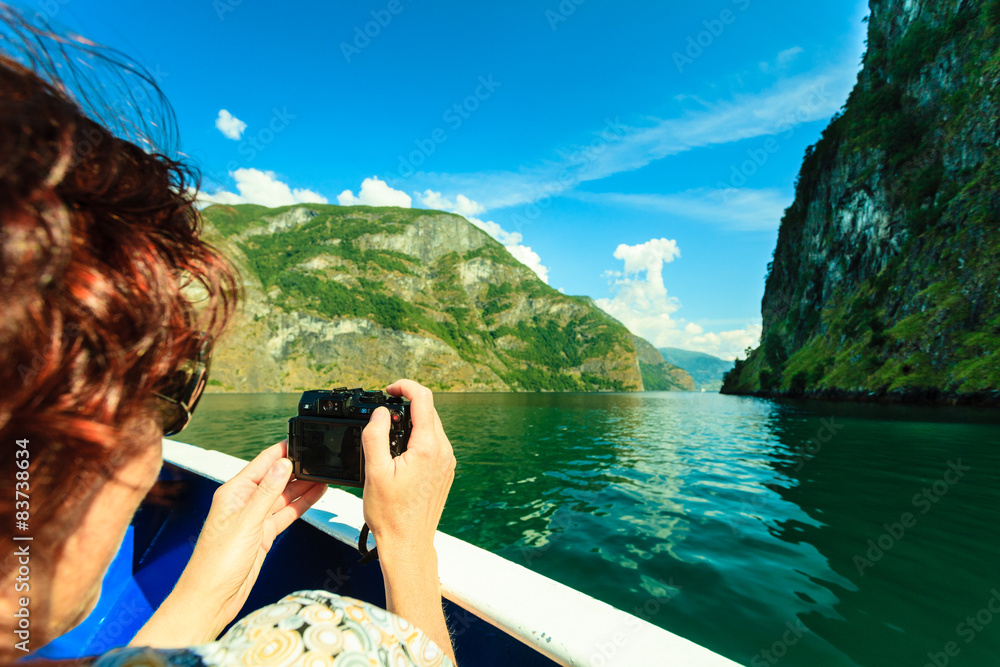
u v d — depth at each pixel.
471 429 21.56
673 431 19.73
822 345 60.09
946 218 46.28
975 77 49.25
